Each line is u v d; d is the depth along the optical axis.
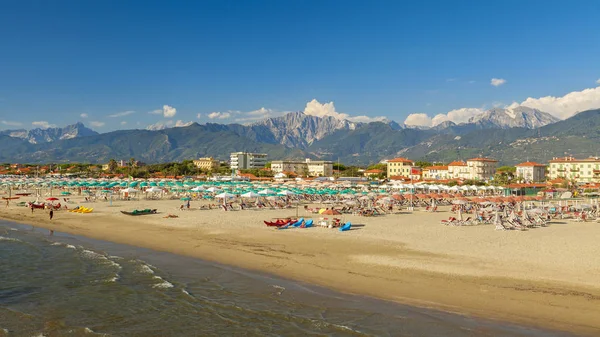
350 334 19.30
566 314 20.80
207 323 21.03
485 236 43.16
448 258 32.53
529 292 23.98
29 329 20.64
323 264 31.16
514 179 176.25
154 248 38.69
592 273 27.86
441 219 58.66
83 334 20.08
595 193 123.88
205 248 37.94
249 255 34.72
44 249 39.00
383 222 54.75
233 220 56.47
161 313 22.45
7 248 39.59
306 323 20.62
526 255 33.50
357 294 24.48
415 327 19.77
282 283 26.94
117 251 37.72
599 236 43.72
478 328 19.47
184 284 27.17
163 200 94.00
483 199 70.00
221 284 27.02
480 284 25.62
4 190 137.00
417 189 118.12
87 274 30.00
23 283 28.11
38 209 75.12
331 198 91.38
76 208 70.94
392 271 28.88
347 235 43.66
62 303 24.22
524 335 18.64
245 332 19.92
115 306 23.58
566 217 62.47
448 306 22.25
